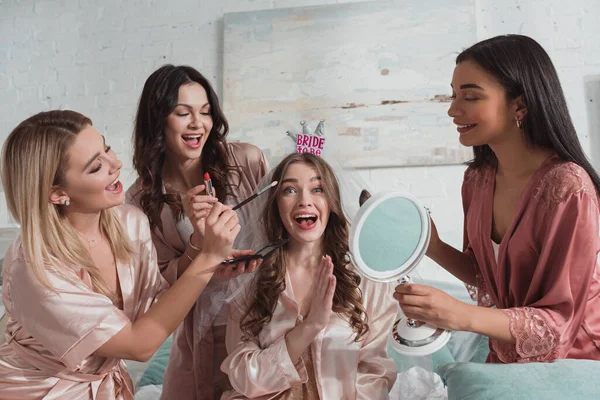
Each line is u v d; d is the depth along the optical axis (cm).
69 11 284
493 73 113
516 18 250
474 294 147
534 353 112
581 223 110
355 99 257
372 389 130
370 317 138
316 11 261
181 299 120
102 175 119
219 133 167
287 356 127
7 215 278
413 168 254
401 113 253
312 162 138
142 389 178
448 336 111
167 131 156
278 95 262
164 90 154
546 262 113
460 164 249
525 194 118
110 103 279
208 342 155
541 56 114
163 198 159
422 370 139
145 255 138
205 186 145
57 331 116
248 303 141
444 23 251
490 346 135
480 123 116
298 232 135
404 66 254
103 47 281
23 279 117
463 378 117
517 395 108
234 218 123
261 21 265
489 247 129
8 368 123
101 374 125
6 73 287
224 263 133
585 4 246
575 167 113
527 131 117
